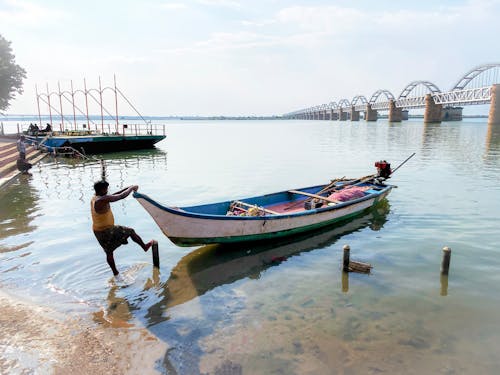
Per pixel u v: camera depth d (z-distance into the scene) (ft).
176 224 27.76
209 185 62.75
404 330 20.18
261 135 240.73
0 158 80.79
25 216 41.27
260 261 29.71
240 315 21.45
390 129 317.83
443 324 20.83
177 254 30.63
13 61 181.57
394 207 46.09
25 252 30.30
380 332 19.94
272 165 88.84
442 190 56.34
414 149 128.16
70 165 87.76
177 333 19.40
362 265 27.43
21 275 25.84
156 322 20.40
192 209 32.65
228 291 24.47
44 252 30.32
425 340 19.30
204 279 26.18
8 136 134.72
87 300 22.56
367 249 32.30
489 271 27.76
